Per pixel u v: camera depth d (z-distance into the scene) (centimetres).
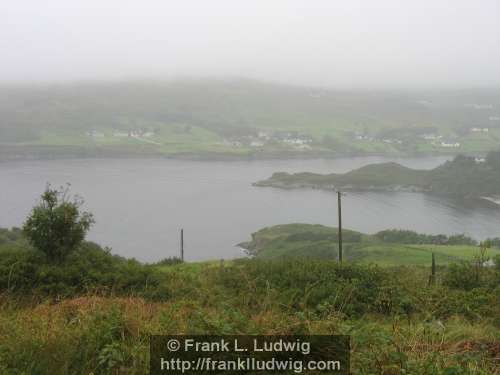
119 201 14450
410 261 5353
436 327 663
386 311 952
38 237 1141
